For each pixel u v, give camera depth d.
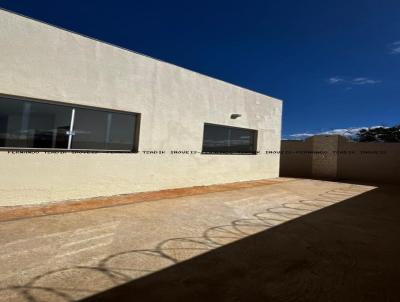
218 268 3.20
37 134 5.80
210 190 8.76
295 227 5.06
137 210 5.73
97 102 6.55
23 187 5.57
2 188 5.32
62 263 3.13
